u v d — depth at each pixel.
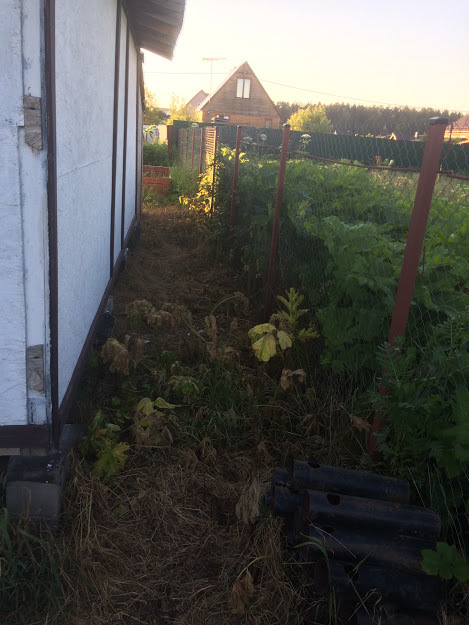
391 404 2.49
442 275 2.92
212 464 3.14
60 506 2.57
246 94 50.25
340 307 3.52
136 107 8.39
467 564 2.06
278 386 3.66
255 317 5.57
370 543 2.20
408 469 2.47
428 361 2.57
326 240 3.72
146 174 15.73
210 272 7.30
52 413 2.53
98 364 4.09
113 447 3.01
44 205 2.28
